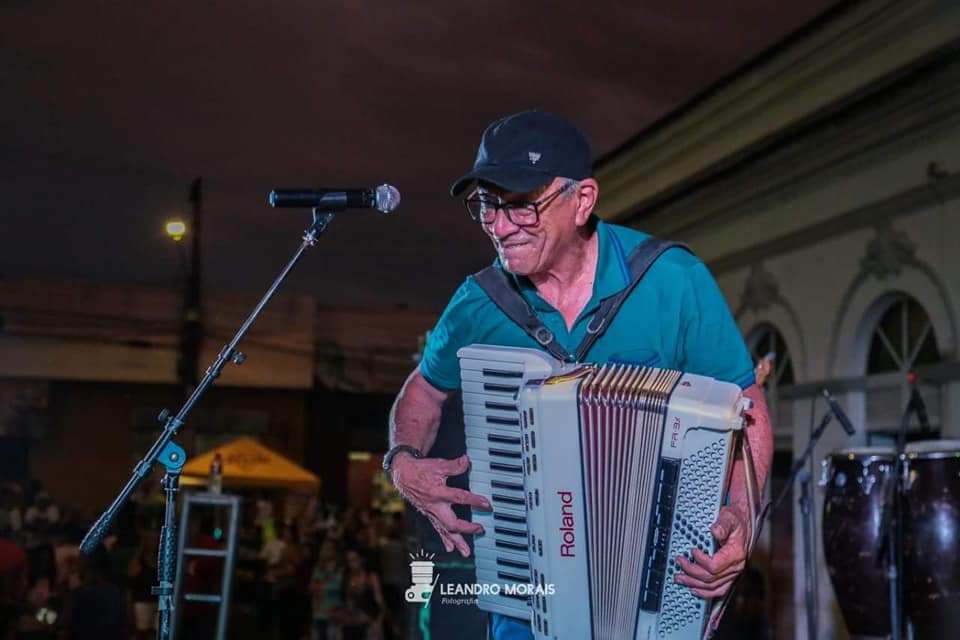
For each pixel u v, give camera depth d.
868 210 10.14
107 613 9.12
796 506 10.89
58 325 19.34
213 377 3.10
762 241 11.91
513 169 2.52
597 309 2.68
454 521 2.65
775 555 11.43
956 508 6.08
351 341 21.05
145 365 19.69
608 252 2.70
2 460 19.16
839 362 10.55
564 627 2.51
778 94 11.35
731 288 12.58
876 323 10.32
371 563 13.10
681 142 13.27
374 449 22.08
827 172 10.82
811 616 6.96
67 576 10.38
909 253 9.63
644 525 2.44
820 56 10.72
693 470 2.41
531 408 2.48
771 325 11.79
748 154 11.77
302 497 18.81
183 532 8.56
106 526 3.05
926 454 6.18
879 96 9.87
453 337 2.82
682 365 2.74
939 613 6.08
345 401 21.66
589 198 2.62
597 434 2.44
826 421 6.90
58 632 9.73
